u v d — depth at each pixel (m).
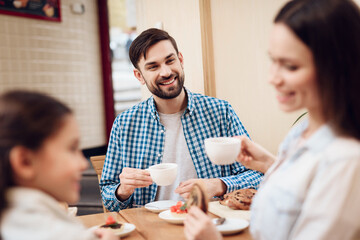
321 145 0.76
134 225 1.28
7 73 3.90
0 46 3.84
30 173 0.71
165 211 1.37
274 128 2.64
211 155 1.20
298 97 0.77
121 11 5.38
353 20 0.71
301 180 0.77
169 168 1.31
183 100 1.83
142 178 1.45
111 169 1.83
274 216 0.81
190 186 1.40
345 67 0.71
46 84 4.25
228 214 1.31
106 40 4.91
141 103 1.89
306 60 0.73
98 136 4.91
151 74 1.67
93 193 3.82
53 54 4.32
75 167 0.77
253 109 2.74
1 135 0.69
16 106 0.71
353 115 0.73
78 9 4.55
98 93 4.91
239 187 1.57
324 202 0.71
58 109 0.76
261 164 1.24
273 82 0.80
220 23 2.80
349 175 0.70
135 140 1.84
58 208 0.75
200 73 2.87
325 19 0.71
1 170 0.69
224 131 1.87
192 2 2.84
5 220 0.68
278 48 0.76
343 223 0.70
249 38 2.68
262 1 2.58
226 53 2.81
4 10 3.83
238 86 2.78
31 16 4.06
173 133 1.82
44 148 0.72
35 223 0.68
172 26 3.03
